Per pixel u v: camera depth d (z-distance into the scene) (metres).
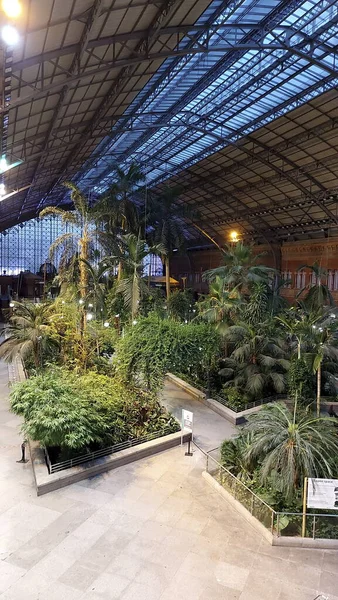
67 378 10.22
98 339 13.99
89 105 16.97
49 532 6.27
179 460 8.85
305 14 14.20
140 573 5.49
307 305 21.38
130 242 15.22
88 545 6.00
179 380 15.00
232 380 13.66
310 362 10.92
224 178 30.75
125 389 10.73
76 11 9.19
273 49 15.66
